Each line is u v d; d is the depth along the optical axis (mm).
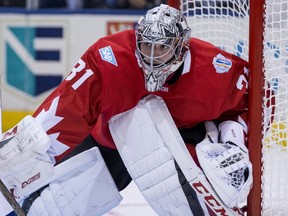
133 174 8883
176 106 8719
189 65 8586
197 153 8508
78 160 9172
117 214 12539
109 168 9656
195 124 9062
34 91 20328
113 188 9383
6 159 8508
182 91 8617
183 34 8211
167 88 8609
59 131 8500
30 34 20203
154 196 8859
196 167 8508
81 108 8469
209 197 8523
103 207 9453
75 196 9242
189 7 10664
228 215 8586
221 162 8344
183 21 8297
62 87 8547
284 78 9031
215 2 10141
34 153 8375
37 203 9188
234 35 10133
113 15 20156
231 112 9078
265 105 8883
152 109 8633
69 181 9203
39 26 20188
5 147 8508
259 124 8836
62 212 9242
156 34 7965
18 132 8469
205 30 10297
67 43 20188
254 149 8859
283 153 9062
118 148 8875
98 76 8492
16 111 20328
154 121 8617
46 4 20891
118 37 8703
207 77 8617
